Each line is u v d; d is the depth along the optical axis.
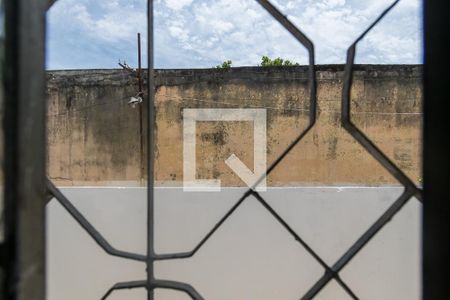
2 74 0.47
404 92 7.30
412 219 2.22
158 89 8.01
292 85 7.77
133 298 2.26
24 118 0.47
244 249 2.38
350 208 2.33
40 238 0.50
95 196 2.38
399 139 7.31
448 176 0.50
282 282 2.32
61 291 2.29
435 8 0.51
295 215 2.37
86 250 2.31
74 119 8.11
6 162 0.47
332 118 7.41
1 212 0.47
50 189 0.79
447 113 0.50
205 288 2.35
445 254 0.50
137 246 2.32
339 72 7.38
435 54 0.51
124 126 8.07
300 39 0.72
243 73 7.88
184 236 2.41
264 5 0.72
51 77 8.09
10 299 0.46
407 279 2.19
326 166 7.36
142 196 2.35
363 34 0.66
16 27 0.47
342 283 0.74
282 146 7.73
